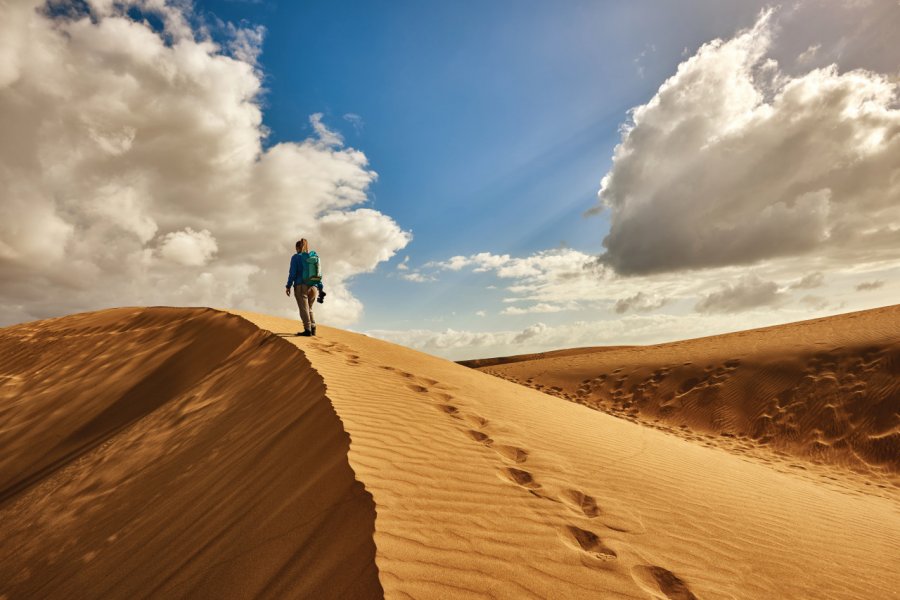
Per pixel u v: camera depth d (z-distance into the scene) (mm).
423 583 1847
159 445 5676
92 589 2990
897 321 17203
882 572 2891
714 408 15570
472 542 2238
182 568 2604
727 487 4211
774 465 10352
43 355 14086
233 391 6738
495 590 1902
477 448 3787
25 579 3633
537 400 7461
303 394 4953
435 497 2650
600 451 4504
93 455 6430
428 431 3988
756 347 18766
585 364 24828
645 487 3574
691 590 2184
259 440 4184
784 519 3566
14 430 9039
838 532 3609
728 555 2646
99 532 3924
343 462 2920
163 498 3988
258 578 2131
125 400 9242
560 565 2188
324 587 1883
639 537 2635
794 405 14094
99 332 15000
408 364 8820
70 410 9336
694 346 23875
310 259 10109
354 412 4043
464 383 7312
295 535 2346
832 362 15094
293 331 10883
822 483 8453
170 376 9875
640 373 20078
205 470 4152
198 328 12492
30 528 4645
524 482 3240
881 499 7766
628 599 2006
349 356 8047
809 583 2510
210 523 3000
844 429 12531
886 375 13344
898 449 11281
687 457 5359
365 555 1981
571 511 2838
